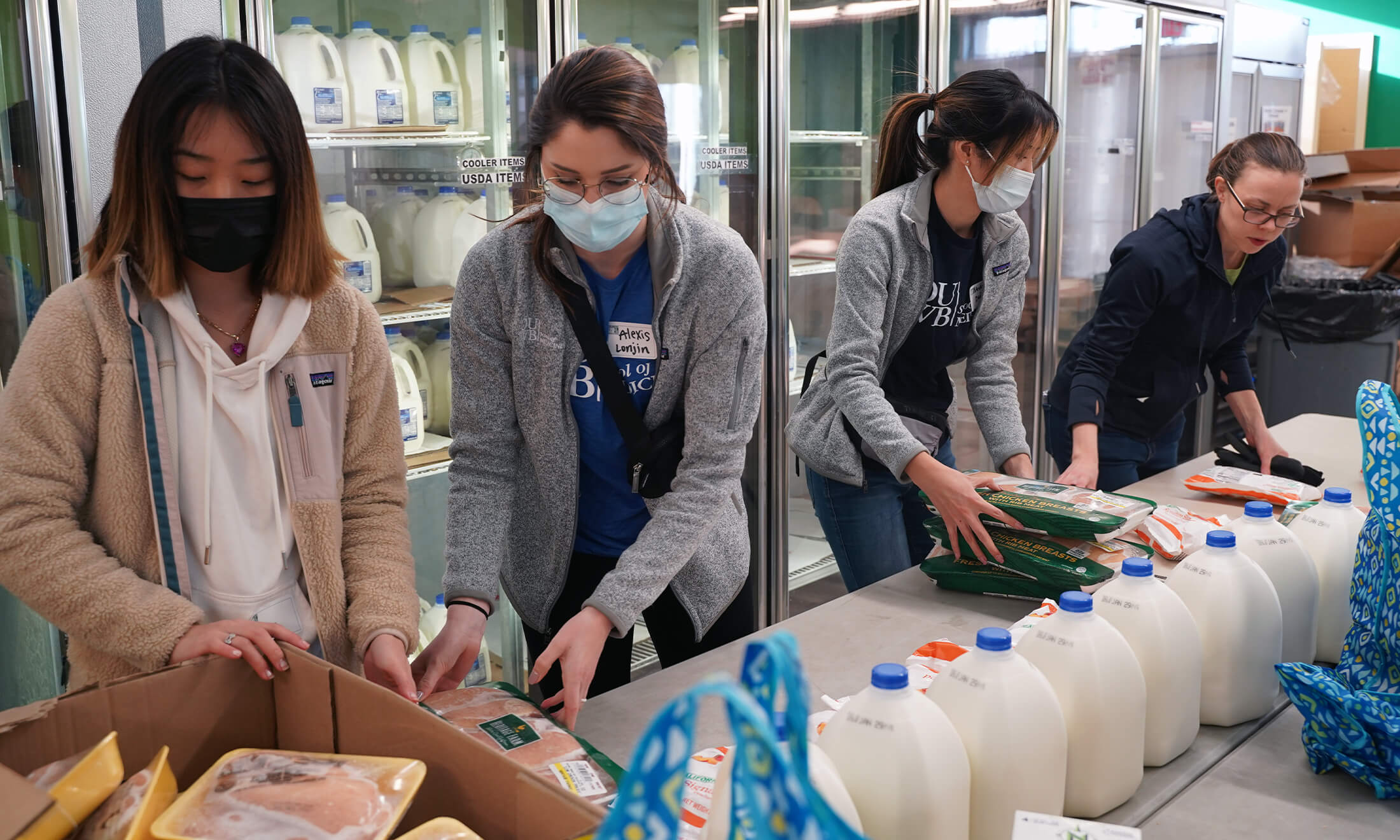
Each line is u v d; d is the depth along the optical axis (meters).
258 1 2.09
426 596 2.89
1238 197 2.14
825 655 1.47
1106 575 1.58
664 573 1.44
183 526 1.21
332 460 1.27
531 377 1.53
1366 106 5.82
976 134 1.81
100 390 1.15
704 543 1.68
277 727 1.02
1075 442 2.21
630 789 0.46
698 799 0.99
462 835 0.79
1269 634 1.29
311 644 1.28
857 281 1.92
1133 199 4.21
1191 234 2.25
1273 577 1.37
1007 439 2.06
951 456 2.20
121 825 0.76
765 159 3.00
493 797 0.83
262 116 1.09
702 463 1.53
